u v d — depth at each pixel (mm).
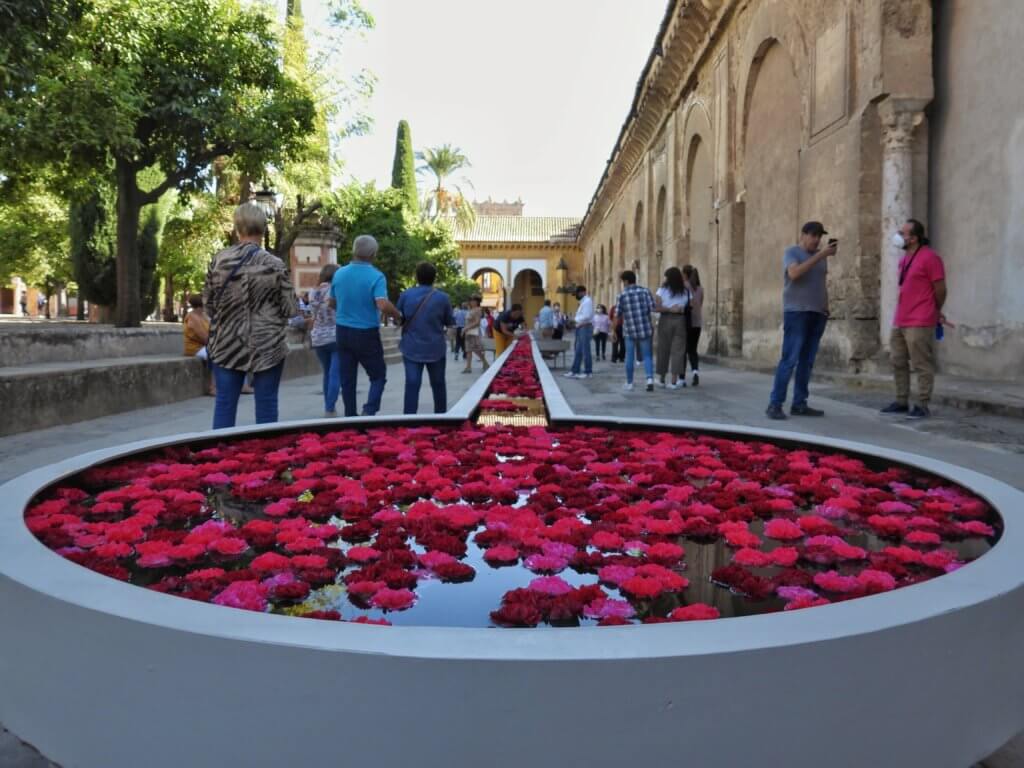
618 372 15617
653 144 26641
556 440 4020
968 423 6285
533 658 1106
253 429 3871
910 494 2678
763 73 14586
